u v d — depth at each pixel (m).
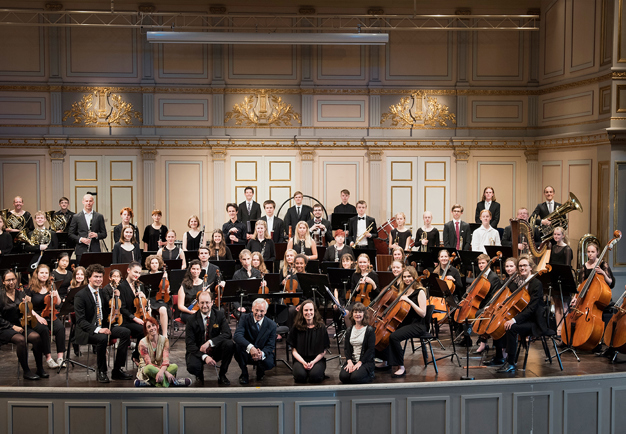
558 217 8.80
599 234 9.52
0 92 11.34
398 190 11.85
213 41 10.55
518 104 11.76
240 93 11.64
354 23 11.53
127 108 11.55
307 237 8.66
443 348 7.24
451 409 5.90
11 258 7.55
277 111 11.69
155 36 10.35
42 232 9.10
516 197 11.84
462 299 7.13
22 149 11.42
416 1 11.48
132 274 6.49
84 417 5.77
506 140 11.69
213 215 11.74
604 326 6.77
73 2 11.23
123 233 8.31
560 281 6.67
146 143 11.52
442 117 11.79
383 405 5.86
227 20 11.41
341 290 7.48
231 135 11.66
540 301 6.25
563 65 10.72
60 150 11.44
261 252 8.72
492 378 6.06
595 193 9.69
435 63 11.72
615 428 6.16
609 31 9.34
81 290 6.25
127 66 11.51
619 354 6.90
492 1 11.48
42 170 11.47
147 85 11.48
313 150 11.73
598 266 6.92
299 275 6.81
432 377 6.16
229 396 5.74
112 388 5.75
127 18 11.39
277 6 11.44
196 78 11.58
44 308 6.75
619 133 9.14
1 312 6.21
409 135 11.78
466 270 7.96
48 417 5.77
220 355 6.11
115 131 11.55
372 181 11.76
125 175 11.65
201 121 11.66
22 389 5.75
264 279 6.99
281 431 5.77
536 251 8.08
